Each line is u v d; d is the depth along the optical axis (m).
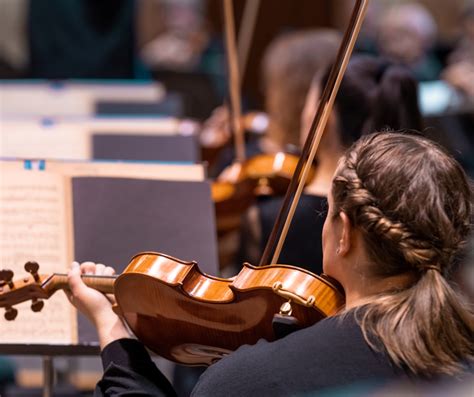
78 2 22.36
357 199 5.31
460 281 9.22
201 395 5.38
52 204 7.73
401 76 7.98
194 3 22.39
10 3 22.97
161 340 6.54
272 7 19.84
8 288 6.57
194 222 7.99
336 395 4.99
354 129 7.94
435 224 5.24
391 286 5.34
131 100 16.62
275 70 10.19
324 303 5.76
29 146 11.63
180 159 11.89
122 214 7.87
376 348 5.17
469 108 16.75
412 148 5.40
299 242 8.02
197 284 6.20
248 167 9.61
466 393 3.99
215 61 22.19
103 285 6.44
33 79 22.34
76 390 12.28
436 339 5.14
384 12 25.33
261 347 5.43
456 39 22.38
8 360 12.73
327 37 10.23
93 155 11.73
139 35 24.67
